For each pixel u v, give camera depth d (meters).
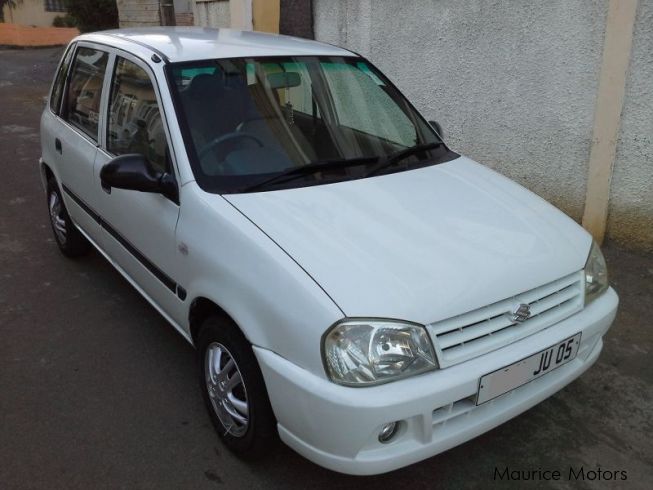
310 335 2.16
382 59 6.30
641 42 4.29
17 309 4.04
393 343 2.13
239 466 2.73
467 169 3.34
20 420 3.00
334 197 2.77
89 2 21.38
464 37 5.45
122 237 3.49
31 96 12.15
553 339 2.44
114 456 2.78
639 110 4.41
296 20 7.26
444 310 2.22
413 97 6.09
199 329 2.93
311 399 2.15
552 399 3.19
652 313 3.97
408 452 2.19
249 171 2.88
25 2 29.78
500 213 2.84
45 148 4.64
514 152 5.34
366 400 2.07
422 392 2.12
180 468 2.71
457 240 2.55
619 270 4.50
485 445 2.87
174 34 3.79
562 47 4.77
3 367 3.42
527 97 5.12
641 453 2.83
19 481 2.62
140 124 3.24
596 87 4.63
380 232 2.53
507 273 2.42
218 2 8.84
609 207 4.77
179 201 2.85
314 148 3.12
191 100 3.03
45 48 22.94
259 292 2.35
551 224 2.87
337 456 2.18
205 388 2.86
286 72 3.38
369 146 3.29
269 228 2.50
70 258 4.80
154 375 3.37
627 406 3.14
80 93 4.11
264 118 3.12
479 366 2.24
